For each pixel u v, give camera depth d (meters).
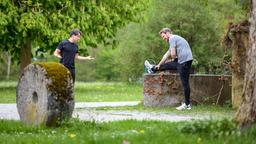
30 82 14.60
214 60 50.41
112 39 41.97
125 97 31.44
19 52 42.09
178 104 22.61
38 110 14.23
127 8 41.66
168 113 19.75
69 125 13.91
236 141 9.86
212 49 51.75
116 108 21.98
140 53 55.09
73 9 37.81
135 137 10.38
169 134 10.72
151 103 22.88
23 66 40.72
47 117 13.92
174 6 52.47
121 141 9.94
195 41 52.00
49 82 14.02
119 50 58.16
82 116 18.16
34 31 37.56
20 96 14.97
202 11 51.78
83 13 38.19
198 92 23.05
